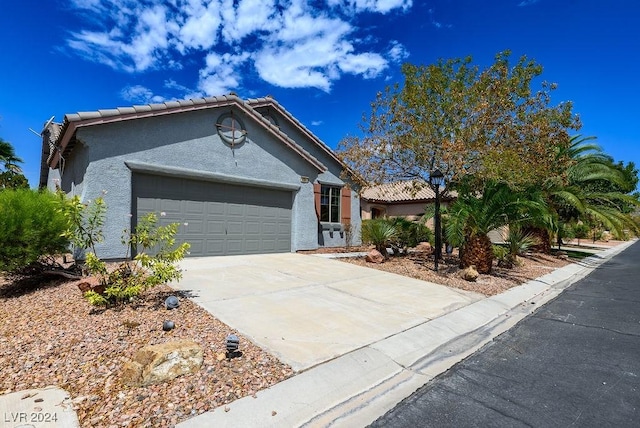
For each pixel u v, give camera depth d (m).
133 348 3.97
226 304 5.86
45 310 5.22
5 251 6.32
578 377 4.00
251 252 11.85
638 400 3.49
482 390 3.67
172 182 10.05
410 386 3.75
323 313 5.80
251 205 11.87
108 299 5.36
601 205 17.81
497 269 11.34
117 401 3.01
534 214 10.92
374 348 4.53
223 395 3.19
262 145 12.06
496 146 10.60
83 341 4.10
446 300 7.12
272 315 5.49
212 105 10.61
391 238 12.83
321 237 14.27
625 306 7.52
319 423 3.00
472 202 10.20
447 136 10.68
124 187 8.98
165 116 9.78
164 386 3.26
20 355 3.78
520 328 5.89
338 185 15.15
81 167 9.16
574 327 5.95
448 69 11.61
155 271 5.44
